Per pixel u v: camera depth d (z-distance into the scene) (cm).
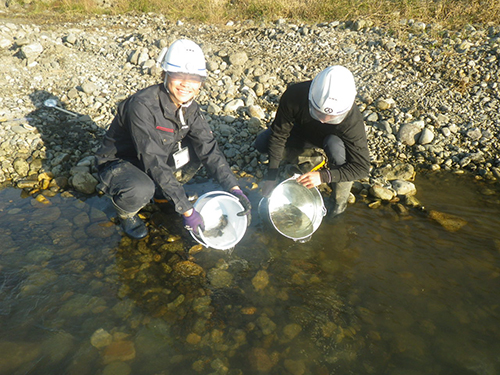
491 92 484
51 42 579
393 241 324
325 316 258
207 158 312
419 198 374
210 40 641
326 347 238
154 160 269
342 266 300
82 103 482
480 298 271
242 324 251
